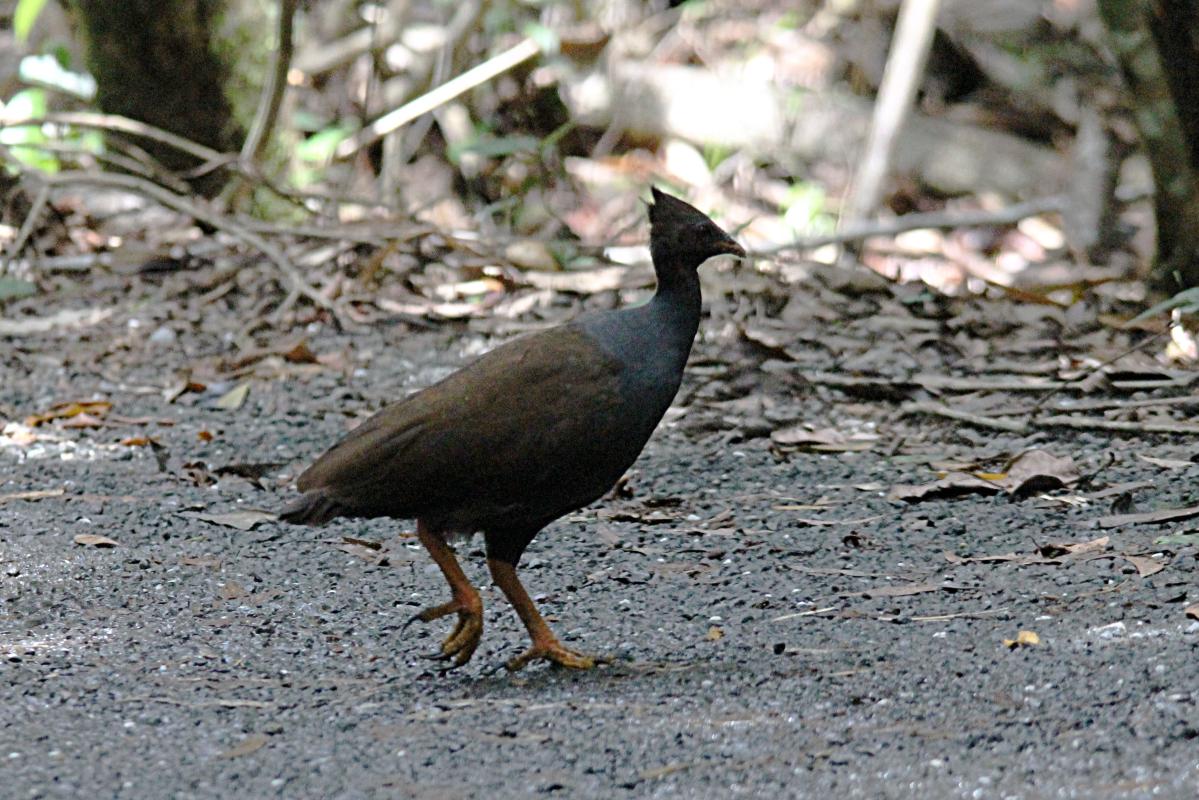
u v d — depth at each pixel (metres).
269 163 19.28
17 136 19.55
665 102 24.53
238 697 6.92
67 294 15.48
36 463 11.10
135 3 18.03
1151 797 5.42
